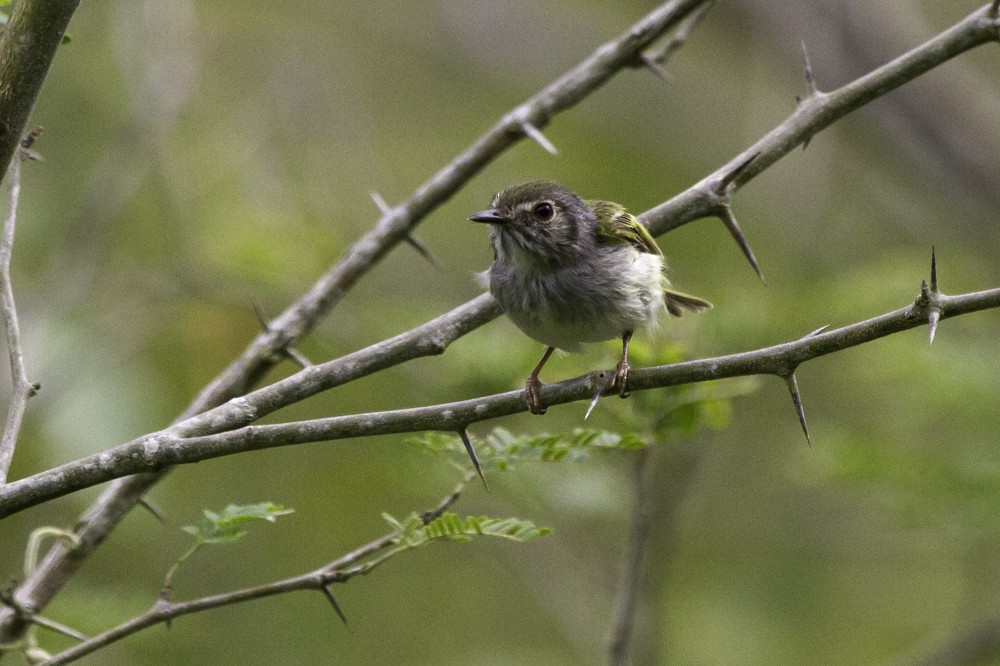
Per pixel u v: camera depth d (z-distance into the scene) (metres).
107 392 12.16
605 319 7.97
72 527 7.69
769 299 11.27
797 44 19.53
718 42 21.61
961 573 15.39
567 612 12.51
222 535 6.40
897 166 19.84
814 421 15.41
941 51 7.67
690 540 14.95
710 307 9.26
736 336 10.66
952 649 11.82
